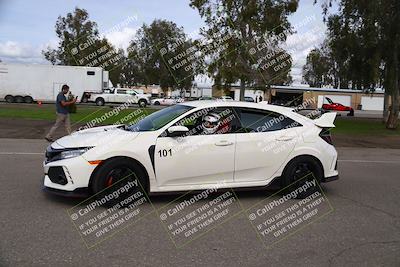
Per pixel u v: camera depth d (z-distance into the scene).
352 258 4.72
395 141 19.17
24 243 4.81
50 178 6.33
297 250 4.93
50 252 4.59
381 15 24.12
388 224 6.02
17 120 20.39
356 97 69.44
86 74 40.44
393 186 8.63
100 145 6.23
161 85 57.28
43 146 12.61
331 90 67.50
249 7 24.19
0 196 6.66
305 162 7.31
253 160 6.95
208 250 4.84
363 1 24.97
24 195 6.75
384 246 5.12
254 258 4.65
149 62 57.03
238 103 7.11
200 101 7.34
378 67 25.27
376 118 41.56
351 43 26.69
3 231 5.16
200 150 6.63
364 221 6.13
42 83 39.53
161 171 6.43
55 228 5.35
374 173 10.20
